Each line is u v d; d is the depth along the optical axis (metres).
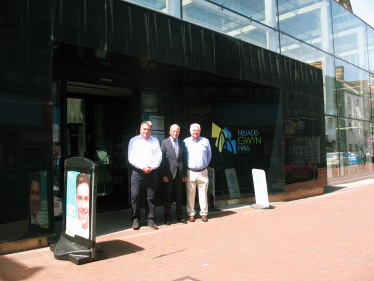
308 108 10.20
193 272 3.50
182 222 6.07
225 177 8.29
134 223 5.58
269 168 8.85
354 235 5.08
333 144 12.95
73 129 7.93
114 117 8.44
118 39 5.39
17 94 4.17
